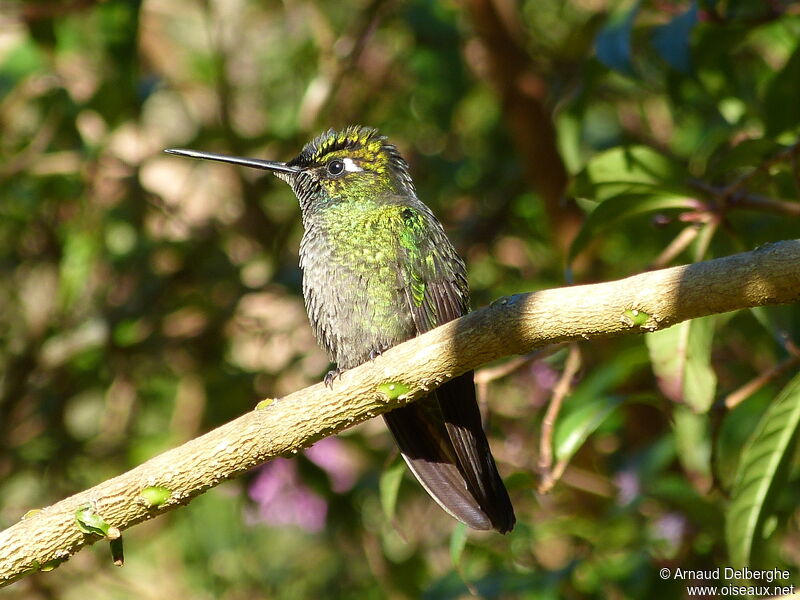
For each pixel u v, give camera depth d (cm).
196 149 1151
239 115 1242
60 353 1138
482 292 1109
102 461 1145
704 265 485
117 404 1182
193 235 1166
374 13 1108
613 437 1071
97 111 1034
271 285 1098
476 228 1156
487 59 1077
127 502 544
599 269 1034
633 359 801
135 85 1022
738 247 701
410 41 1166
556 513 1003
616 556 845
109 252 1164
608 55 730
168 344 1134
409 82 1212
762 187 741
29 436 1170
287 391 1130
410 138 1235
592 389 805
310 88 1115
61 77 1062
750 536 661
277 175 852
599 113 1184
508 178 1166
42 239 1188
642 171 700
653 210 714
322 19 1190
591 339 514
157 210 1147
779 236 785
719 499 835
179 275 1144
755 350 952
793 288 469
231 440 552
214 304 1127
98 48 1066
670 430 995
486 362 541
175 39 1228
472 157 1212
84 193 1105
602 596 850
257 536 1223
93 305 1193
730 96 845
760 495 659
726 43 803
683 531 841
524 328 520
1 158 1153
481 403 744
